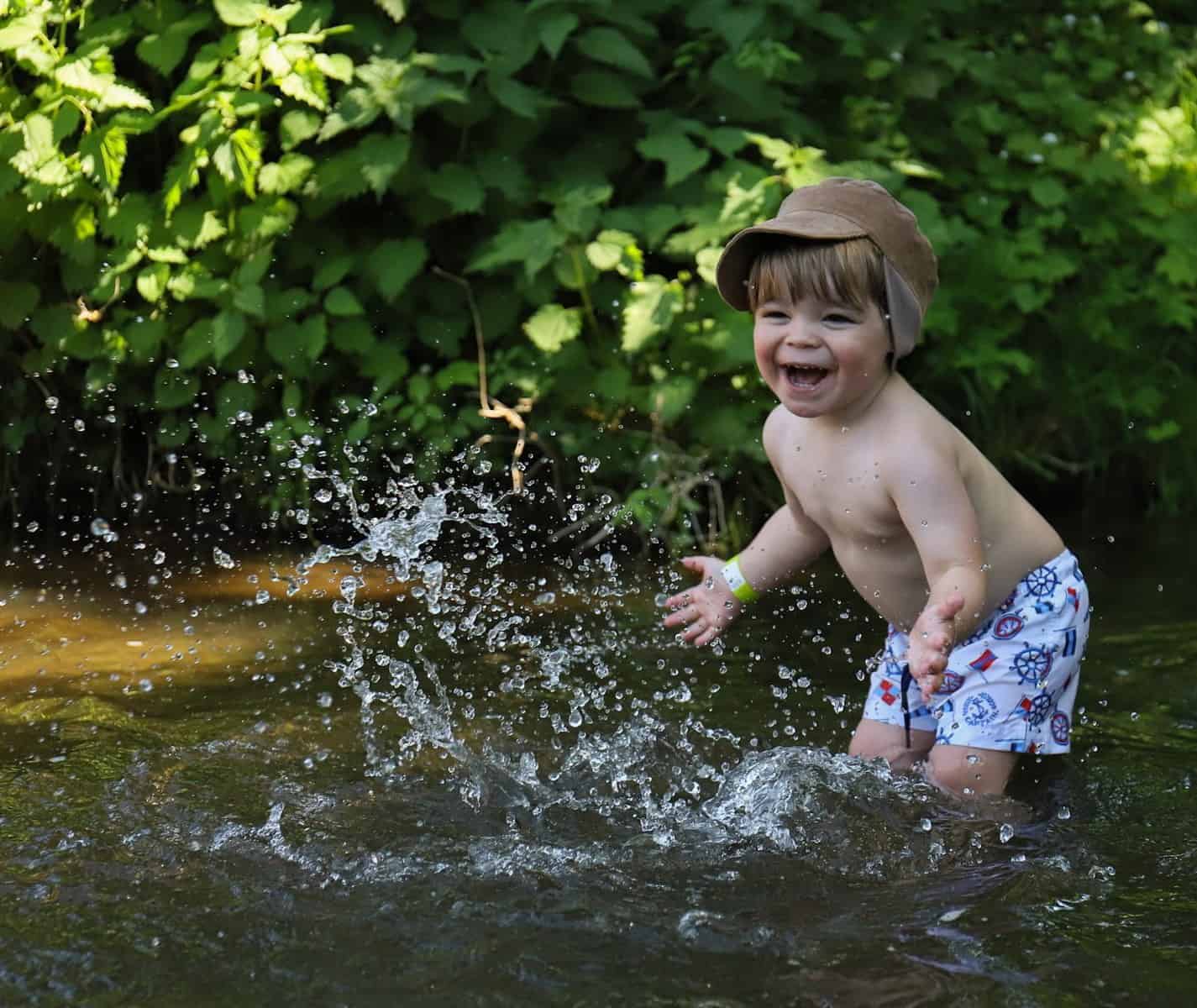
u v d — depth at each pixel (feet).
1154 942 7.41
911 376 20.03
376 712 11.36
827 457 10.21
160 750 10.35
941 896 7.98
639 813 9.26
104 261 18.01
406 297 18.47
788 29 19.43
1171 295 21.34
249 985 6.90
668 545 17.58
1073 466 20.48
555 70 19.07
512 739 10.77
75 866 8.26
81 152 16.89
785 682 12.39
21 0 17.38
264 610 14.55
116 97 16.75
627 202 19.16
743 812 9.25
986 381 20.06
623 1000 6.75
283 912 7.68
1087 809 9.49
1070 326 20.90
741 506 18.33
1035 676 10.16
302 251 18.38
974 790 9.84
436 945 7.32
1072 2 24.63
